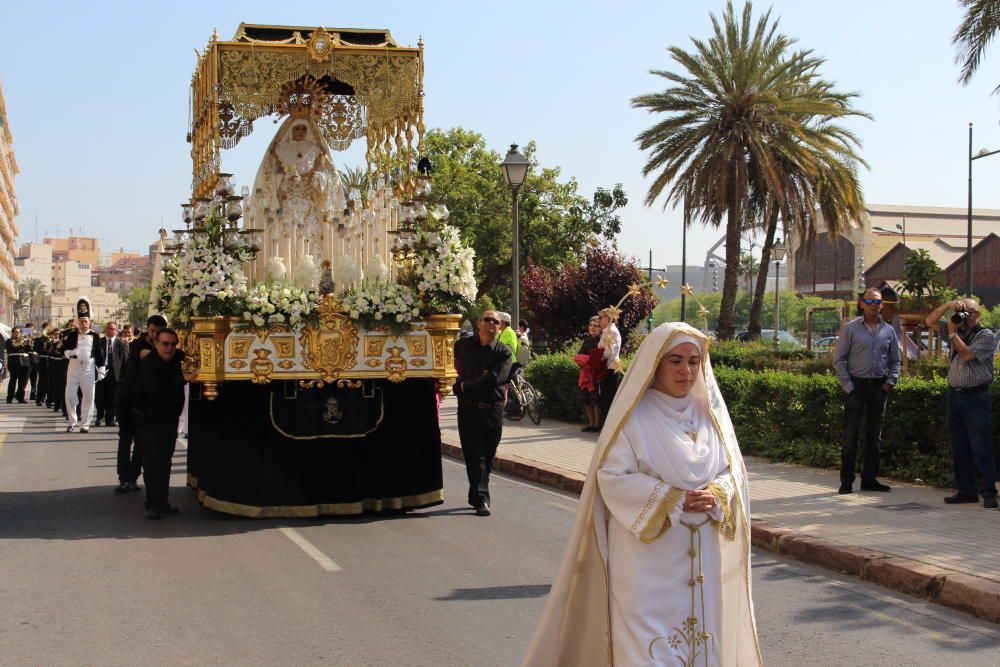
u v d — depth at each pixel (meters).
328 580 7.50
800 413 13.09
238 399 9.91
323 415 9.95
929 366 16.16
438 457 10.52
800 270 98.81
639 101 30.97
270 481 9.95
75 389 18.77
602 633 4.16
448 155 44.53
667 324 4.23
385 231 10.91
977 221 102.12
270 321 9.70
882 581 7.41
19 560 8.14
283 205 11.28
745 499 4.29
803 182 31.14
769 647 5.98
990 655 5.83
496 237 43.53
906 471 11.30
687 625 3.99
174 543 8.80
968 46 18.20
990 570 7.14
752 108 30.25
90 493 11.57
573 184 45.47
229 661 5.66
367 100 10.98
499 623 6.41
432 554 8.41
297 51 10.65
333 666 5.58
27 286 173.62
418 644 5.97
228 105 10.90
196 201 11.57
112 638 6.08
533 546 8.74
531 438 16.06
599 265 31.11
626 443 4.11
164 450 9.97
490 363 10.27
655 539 4.00
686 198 31.20
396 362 10.12
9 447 16.20
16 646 5.93
